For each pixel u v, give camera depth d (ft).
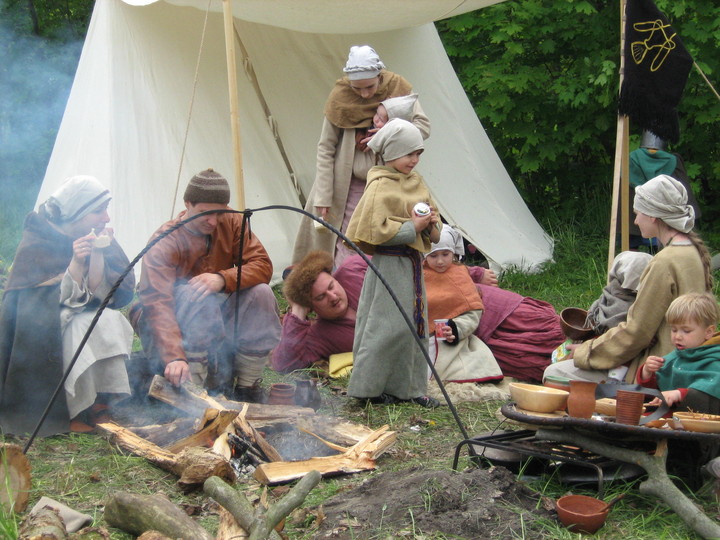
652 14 16.71
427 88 24.47
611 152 29.14
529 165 27.53
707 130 27.25
